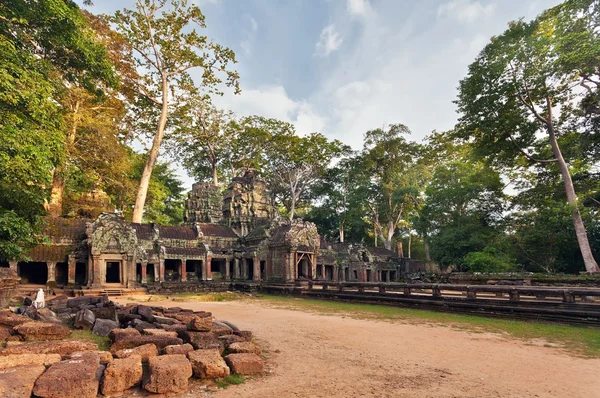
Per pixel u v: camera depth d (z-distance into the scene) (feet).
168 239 133.69
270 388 25.61
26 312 41.75
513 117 119.14
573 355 36.52
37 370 22.27
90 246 110.11
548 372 30.42
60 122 58.75
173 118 168.35
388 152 216.74
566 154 129.70
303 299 102.01
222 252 140.97
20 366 22.89
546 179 137.49
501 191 149.07
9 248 47.11
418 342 42.04
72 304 49.73
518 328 52.03
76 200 146.00
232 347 31.83
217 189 177.99
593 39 99.35
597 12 101.30
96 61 68.90
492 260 131.75
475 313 65.57
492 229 147.43
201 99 161.07
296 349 37.73
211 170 220.23
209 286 128.88
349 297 92.84
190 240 139.33
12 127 44.75
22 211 52.06
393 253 202.80
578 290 56.24
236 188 167.94
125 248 115.55
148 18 128.16
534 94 116.67
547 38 107.86
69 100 111.55
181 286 121.80
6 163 42.52
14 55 48.34
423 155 220.64
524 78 110.93
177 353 28.89
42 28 59.06
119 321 43.19
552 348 39.60
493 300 64.59
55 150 54.49
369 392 25.23
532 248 134.51
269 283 127.03
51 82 62.34
